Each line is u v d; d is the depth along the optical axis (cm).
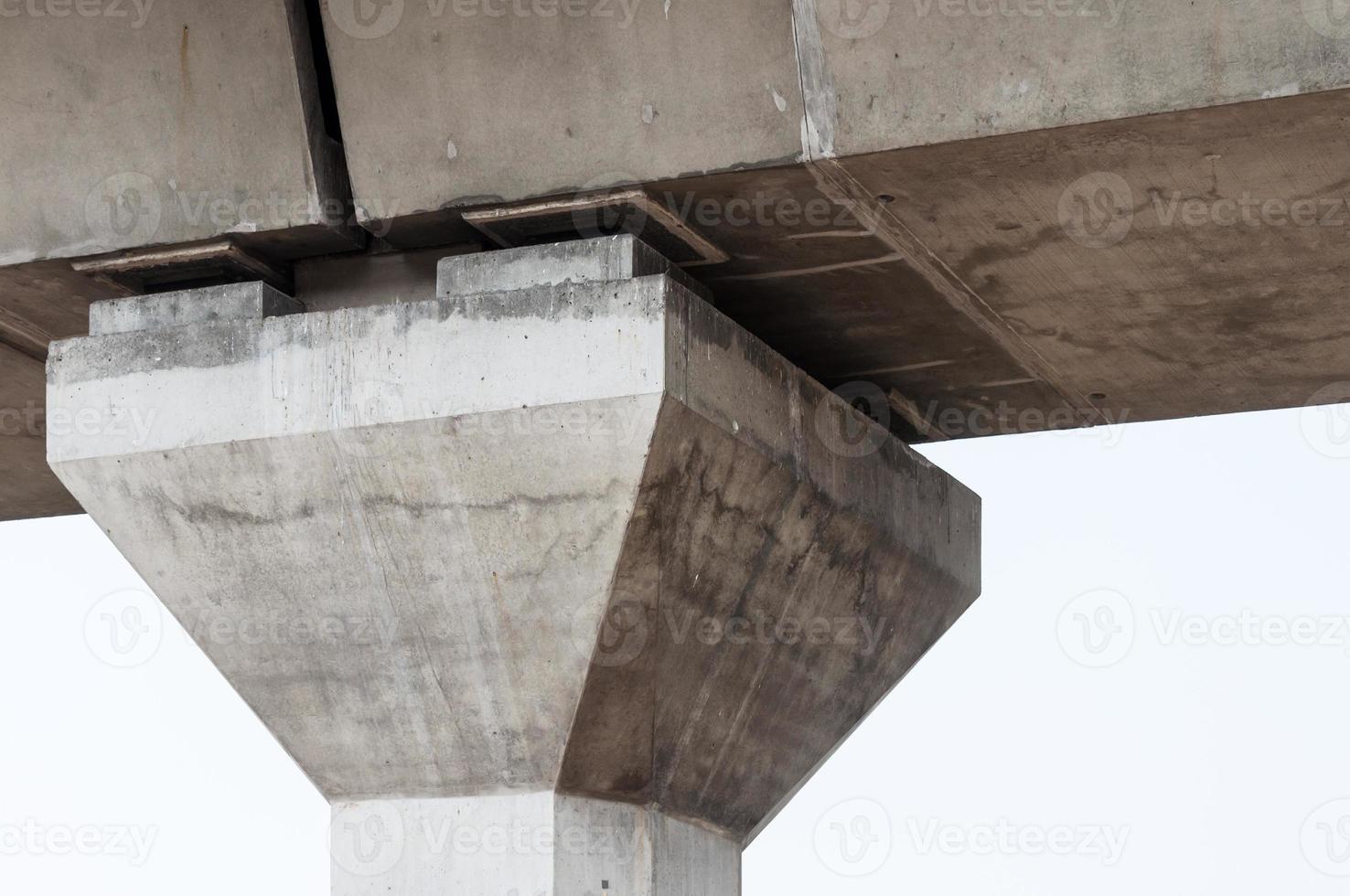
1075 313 1314
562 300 1145
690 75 1125
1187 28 1041
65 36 1216
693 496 1182
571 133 1150
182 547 1242
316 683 1254
